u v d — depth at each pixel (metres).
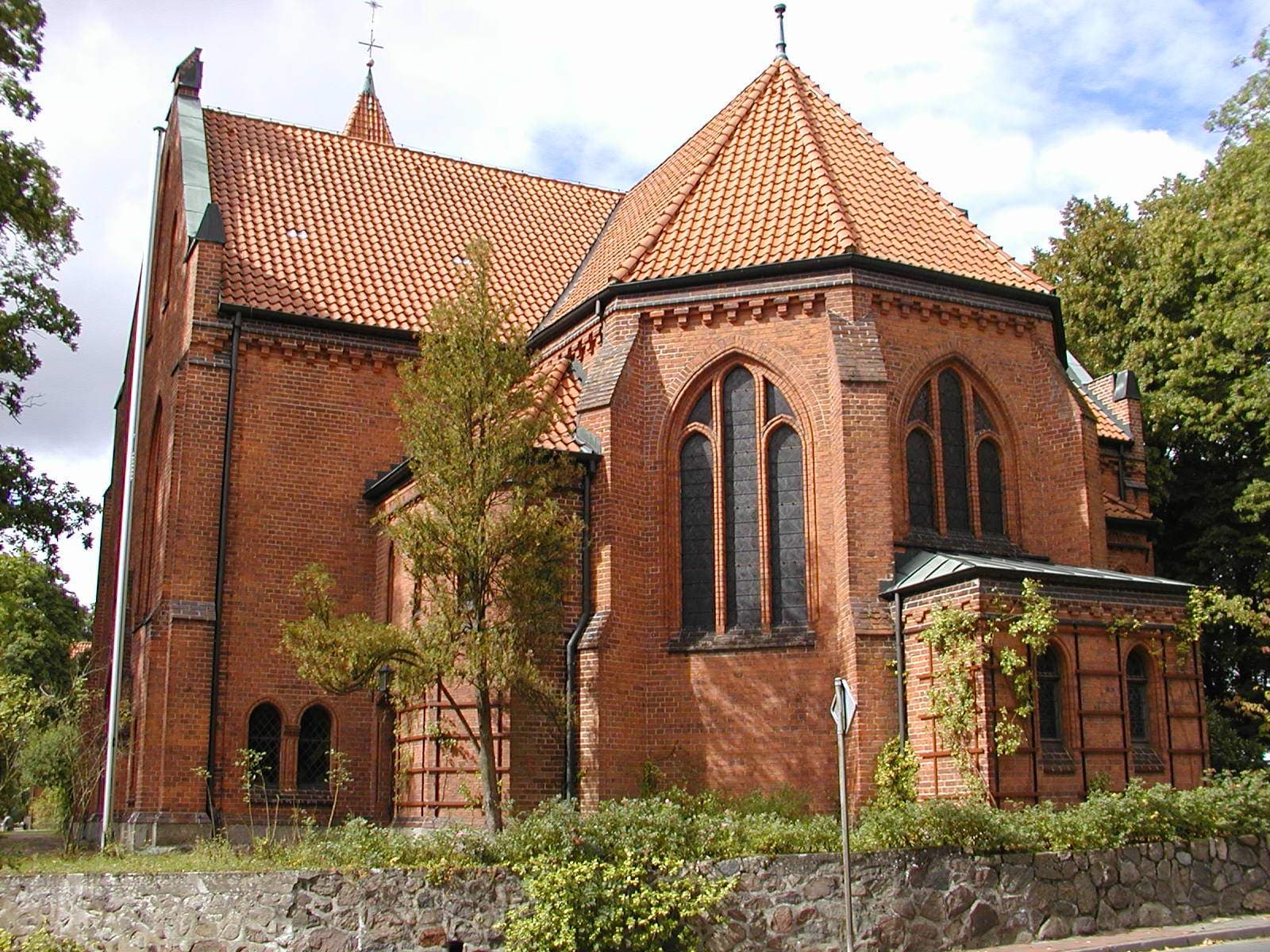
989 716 20.38
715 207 27.33
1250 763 31.59
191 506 27.45
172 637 26.39
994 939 17.12
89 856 22.33
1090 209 51.22
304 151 35.31
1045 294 26.69
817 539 23.97
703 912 15.90
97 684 36.25
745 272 25.17
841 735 15.92
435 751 24.27
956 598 21.28
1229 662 37.00
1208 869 19.00
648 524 25.02
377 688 26.12
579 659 23.67
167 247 33.50
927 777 21.39
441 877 15.83
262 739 27.17
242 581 27.64
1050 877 17.73
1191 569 37.88
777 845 16.94
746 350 25.17
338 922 15.52
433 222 34.88
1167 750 22.11
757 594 24.42
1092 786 20.98
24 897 17.50
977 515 25.53
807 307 24.91
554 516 19.89
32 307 35.19
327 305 29.77
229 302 28.52
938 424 25.53
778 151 28.08
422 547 19.45
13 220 32.03
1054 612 21.23
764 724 23.48
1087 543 25.42
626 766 23.55
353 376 29.72
